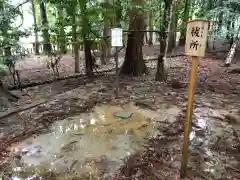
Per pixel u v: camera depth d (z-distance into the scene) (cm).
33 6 1366
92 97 546
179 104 498
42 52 1295
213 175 276
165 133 376
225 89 609
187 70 834
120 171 284
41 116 446
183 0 848
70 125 411
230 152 324
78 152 328
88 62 747
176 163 299
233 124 405
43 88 642
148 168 289
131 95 559
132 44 732
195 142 348
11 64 638
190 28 238
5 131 389
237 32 880
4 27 591
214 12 856
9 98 520
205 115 443
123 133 380
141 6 679
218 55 1096
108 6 671
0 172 287
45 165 300
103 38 741
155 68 874
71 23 698
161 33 652
